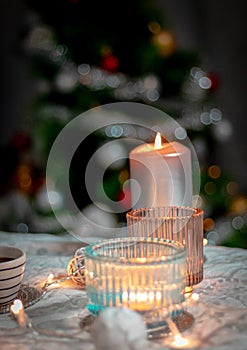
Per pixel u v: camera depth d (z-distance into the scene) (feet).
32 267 3.42
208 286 3.14
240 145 7.82
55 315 2.91
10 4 8.02
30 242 3.79
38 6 5.98
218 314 2.87
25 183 6.54
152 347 2.62
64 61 6.06
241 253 3.54
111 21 5.88
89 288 2.80
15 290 2.98
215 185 6.22
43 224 6.35
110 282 2.74
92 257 2.77
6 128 8.47
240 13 7.53
